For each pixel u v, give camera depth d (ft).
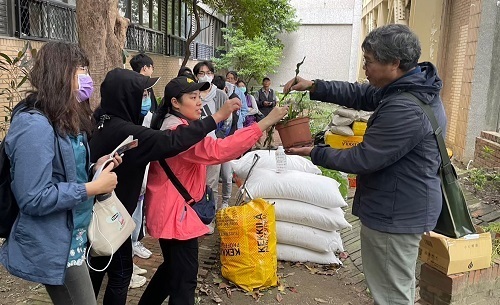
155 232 8.56
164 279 9.22
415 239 7.59
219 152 8.23
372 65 7.38
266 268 11.95
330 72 84.99
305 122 9.39
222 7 45.32
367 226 7.80
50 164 6.10
